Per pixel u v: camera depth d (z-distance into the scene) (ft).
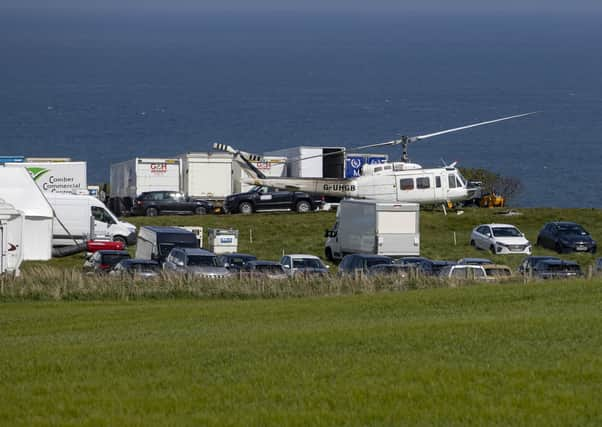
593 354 207.41
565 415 167.02
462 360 205.57
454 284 401.49
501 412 168.96
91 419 171.83
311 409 175.32
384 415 169.99
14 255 518.78
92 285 404.57
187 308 345.72
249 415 172.55
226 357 220.02
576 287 341.82
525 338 228.63
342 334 243.19
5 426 169.27
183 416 173.47
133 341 253.85
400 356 211.82
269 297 395.55
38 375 208.44
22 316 331.57
